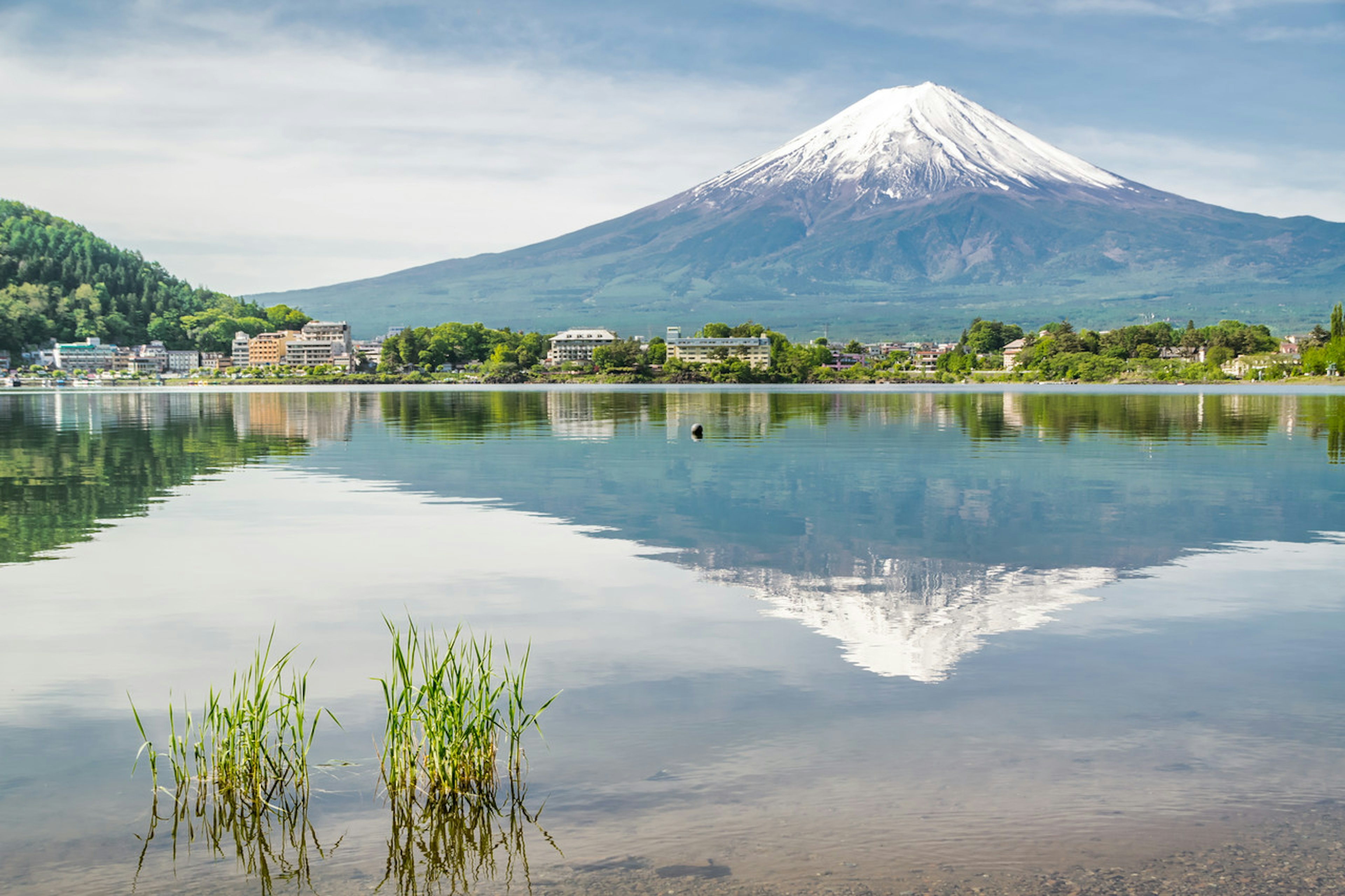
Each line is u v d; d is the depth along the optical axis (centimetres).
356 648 1233
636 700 1050
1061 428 5488
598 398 12400
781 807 812
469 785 860
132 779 878
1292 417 6694
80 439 4866
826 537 2008
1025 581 1591
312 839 781
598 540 1975
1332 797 826
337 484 2925
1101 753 910
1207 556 1794
